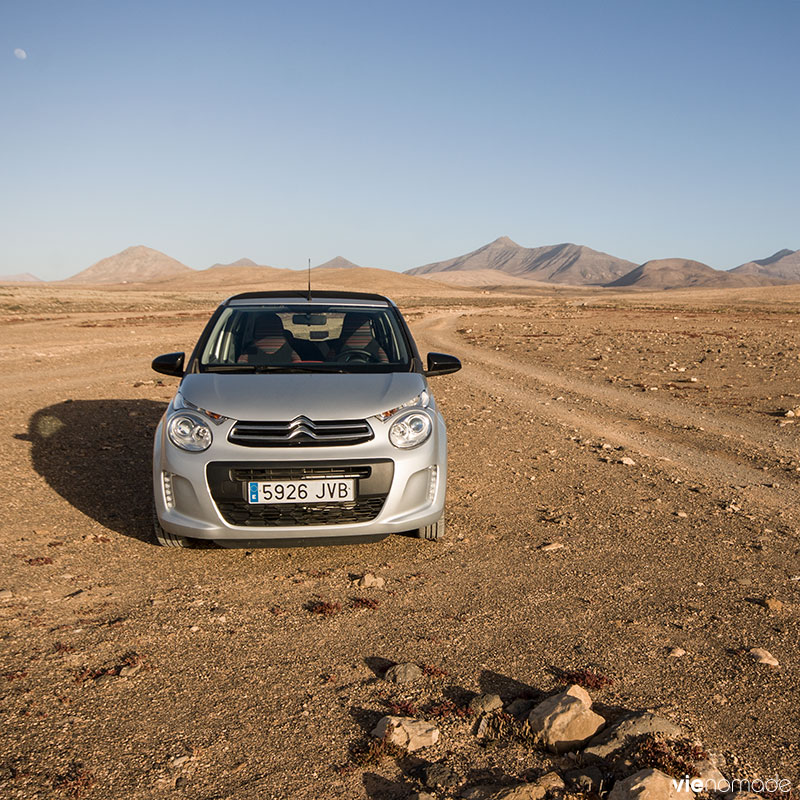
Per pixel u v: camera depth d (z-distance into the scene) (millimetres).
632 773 2463
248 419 4410
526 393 13234
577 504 6098
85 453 7707
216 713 2922
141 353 20188
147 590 4191
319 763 2604
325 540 4516
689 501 6238
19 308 53344
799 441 8984
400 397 4719
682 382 14750
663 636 3643
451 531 5340
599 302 103125
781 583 4391
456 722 2852
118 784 2467
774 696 3072
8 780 2467
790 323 42062
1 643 3488
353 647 3514
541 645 3539
